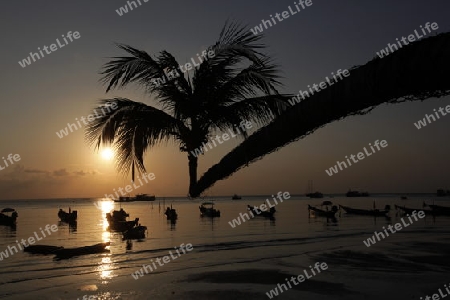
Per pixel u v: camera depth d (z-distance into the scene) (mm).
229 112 5062
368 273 21000
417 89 1749
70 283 19828
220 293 17391
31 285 19500
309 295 16875
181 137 5094
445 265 23000
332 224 54844
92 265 24656
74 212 65125
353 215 74000
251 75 5215
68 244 35656
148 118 5039
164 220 66562
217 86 5199
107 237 41312
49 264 24969
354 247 30938
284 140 2494
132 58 5355
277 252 29047
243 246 32688
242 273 21500
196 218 71812
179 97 5125
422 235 39031
